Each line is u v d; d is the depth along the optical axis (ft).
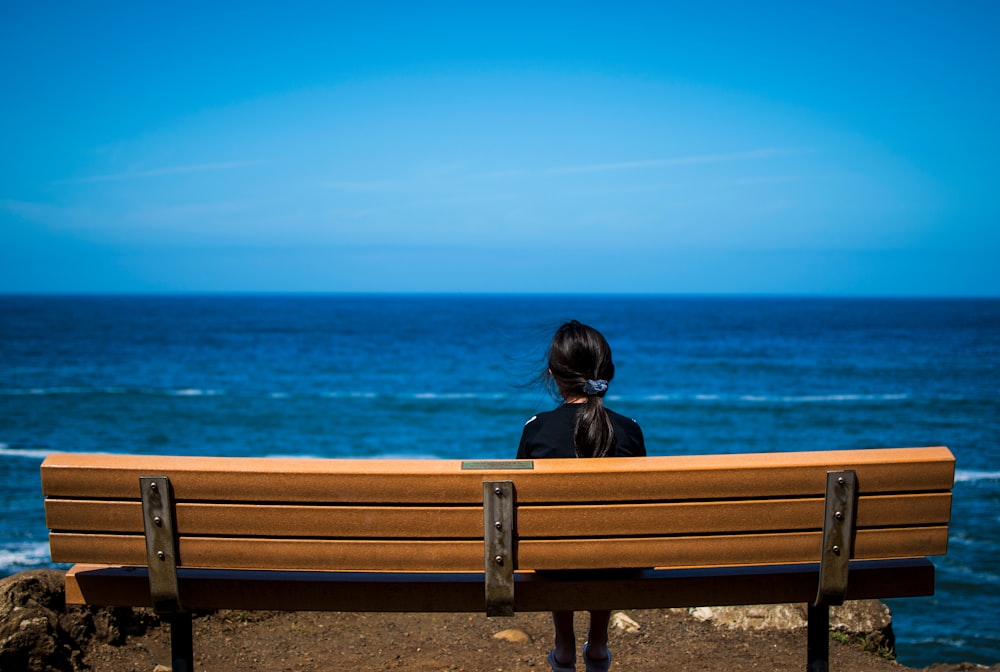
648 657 13.33
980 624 26.37
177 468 7.29
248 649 13.16
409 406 101.86
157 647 12.73
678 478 7.35
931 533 7.74
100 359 167.94
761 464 7.39
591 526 7.38
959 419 89.15
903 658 23.75
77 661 11.46
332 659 12.81
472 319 410.52
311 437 78.23
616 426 8.90
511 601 7.45
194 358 172.55
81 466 7.36
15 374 136.87
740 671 12.69
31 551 33.17
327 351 196.24
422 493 7.29
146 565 7.55
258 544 7.43
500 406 102.17
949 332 278.05
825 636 8.06
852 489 7.48
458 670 12.36
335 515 7.35
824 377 138.31
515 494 7.30
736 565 7.59
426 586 7.76
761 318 416.26
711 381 133.69
